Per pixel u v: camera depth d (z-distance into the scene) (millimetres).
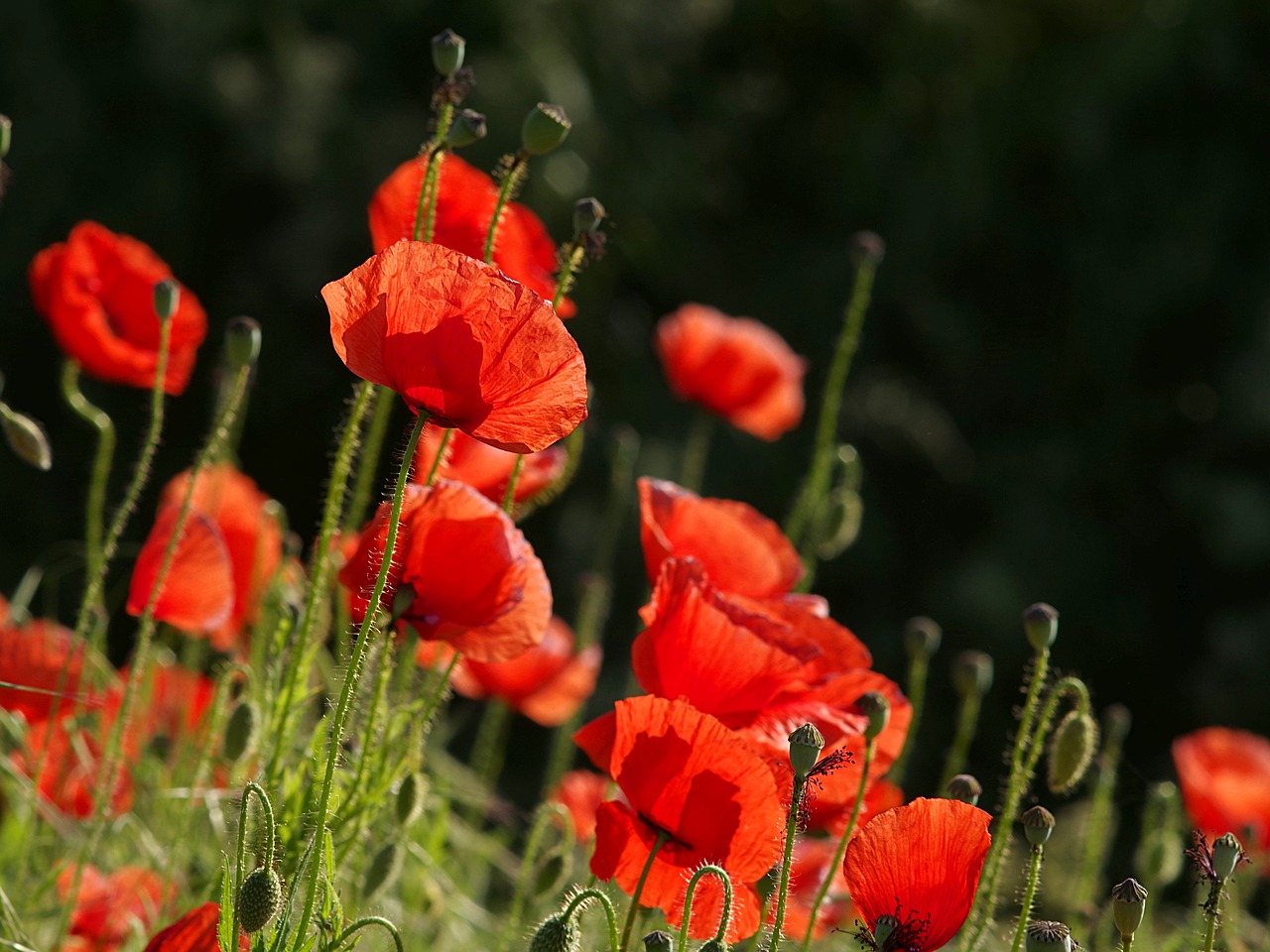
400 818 2117
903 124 14094
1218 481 12180
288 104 10461
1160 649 12289
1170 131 13016
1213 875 1789
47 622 2959
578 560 10391
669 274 12227
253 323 2312
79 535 10219
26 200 10172
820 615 2428
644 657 2105
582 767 7613
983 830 1754
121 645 7461
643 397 11508
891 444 12570
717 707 2076
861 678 2178
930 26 13875
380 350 1752
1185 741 3449
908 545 12633
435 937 3012
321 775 2049
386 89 11188
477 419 1778
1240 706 11008
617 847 1988
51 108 10164
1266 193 12742
